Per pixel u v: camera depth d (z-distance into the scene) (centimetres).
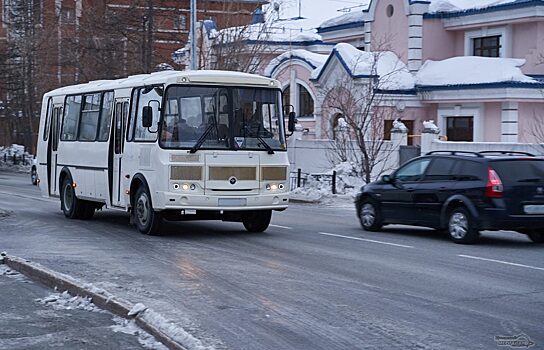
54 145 2159
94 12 4350
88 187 1934
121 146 1767
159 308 955
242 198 1605
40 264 1240
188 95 1600
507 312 962
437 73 3588
